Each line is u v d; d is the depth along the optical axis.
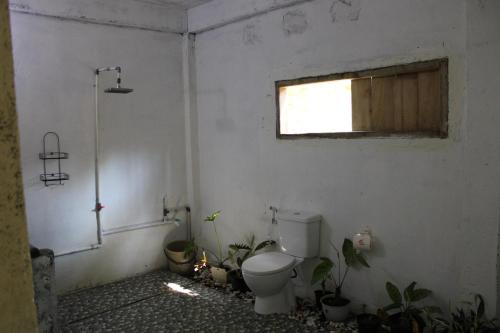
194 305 3.36
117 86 3.64
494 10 2.21
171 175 4.32
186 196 4.44
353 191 3.03
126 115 3.98
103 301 3.47
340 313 2.94
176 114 4.33
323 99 3.30
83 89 3.69
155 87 4.16
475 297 2.38
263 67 3.60
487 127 2.28
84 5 3.61
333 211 3.17
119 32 3.88
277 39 3.46
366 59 2.87
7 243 0.60
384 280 2.88
